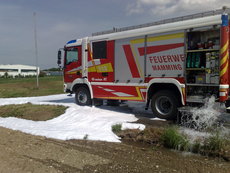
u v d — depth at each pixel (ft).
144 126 22.70
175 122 24.88
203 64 23.29
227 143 16.94
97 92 32.65
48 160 15.34
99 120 25.98
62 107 33.58
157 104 26.76
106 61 31.22
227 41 21.34
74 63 35.50
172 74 25.05
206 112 21.97
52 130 23.03
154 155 16.15
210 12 22.58
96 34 32.83
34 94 61.77
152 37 26.45
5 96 59.41
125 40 28.99
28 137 21.17
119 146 18.25
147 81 27.09
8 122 28.30
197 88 23.72
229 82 21.94
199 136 18.43
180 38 24.26
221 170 13.56
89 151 17.06
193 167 14.01
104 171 13.53
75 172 13.47
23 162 15.06
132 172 13.37
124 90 29.48
